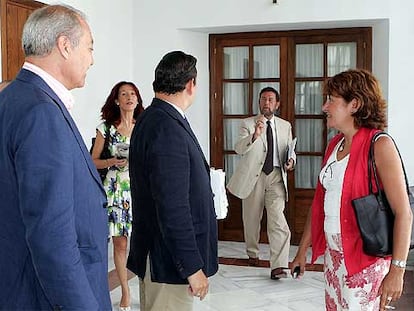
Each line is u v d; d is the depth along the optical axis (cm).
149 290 222
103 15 522
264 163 469
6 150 149
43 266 144
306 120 587
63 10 162
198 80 591
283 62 586
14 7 401
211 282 456
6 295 154
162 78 216
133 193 223
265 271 487
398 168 203
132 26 581
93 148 385
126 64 572
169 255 212
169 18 572
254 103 596
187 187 206
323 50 575
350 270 211
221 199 320
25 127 146
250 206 484
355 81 210
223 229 611
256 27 567
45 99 151
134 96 379
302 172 591
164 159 203
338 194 212
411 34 525
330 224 216
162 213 203
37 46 158
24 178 143
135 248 225
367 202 203
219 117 606
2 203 151
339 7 535
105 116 385
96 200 165
